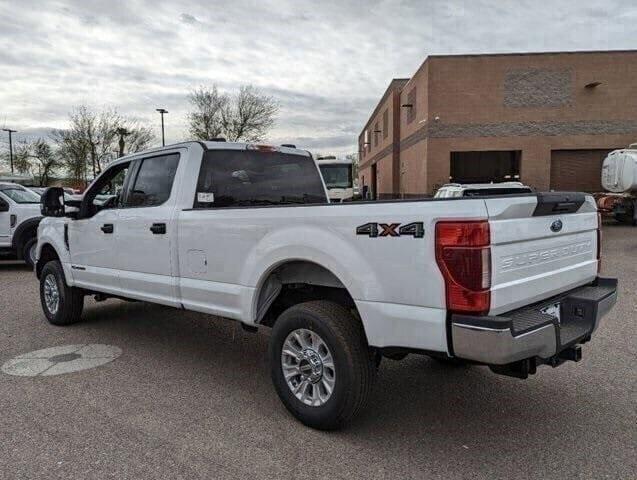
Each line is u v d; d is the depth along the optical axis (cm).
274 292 411
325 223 353
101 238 559
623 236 1692
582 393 431
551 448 342
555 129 2466
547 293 354
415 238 310
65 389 447
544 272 349
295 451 341
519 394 432
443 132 2505
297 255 368
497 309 304
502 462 326
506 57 2448
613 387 442
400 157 3462
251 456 334
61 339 602
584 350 536
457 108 2491
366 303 333
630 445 344
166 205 482
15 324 671
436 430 370
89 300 818
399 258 317
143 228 500
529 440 354
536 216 335
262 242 391
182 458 332
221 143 499
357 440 355
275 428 374
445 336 303
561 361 355
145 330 639
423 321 310
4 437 359
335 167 2230
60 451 340
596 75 2431
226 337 609
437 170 2525
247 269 404
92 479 308
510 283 314
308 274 395
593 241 418
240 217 407
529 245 331
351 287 339
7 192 1130
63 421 384
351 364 344
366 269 332
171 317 702
